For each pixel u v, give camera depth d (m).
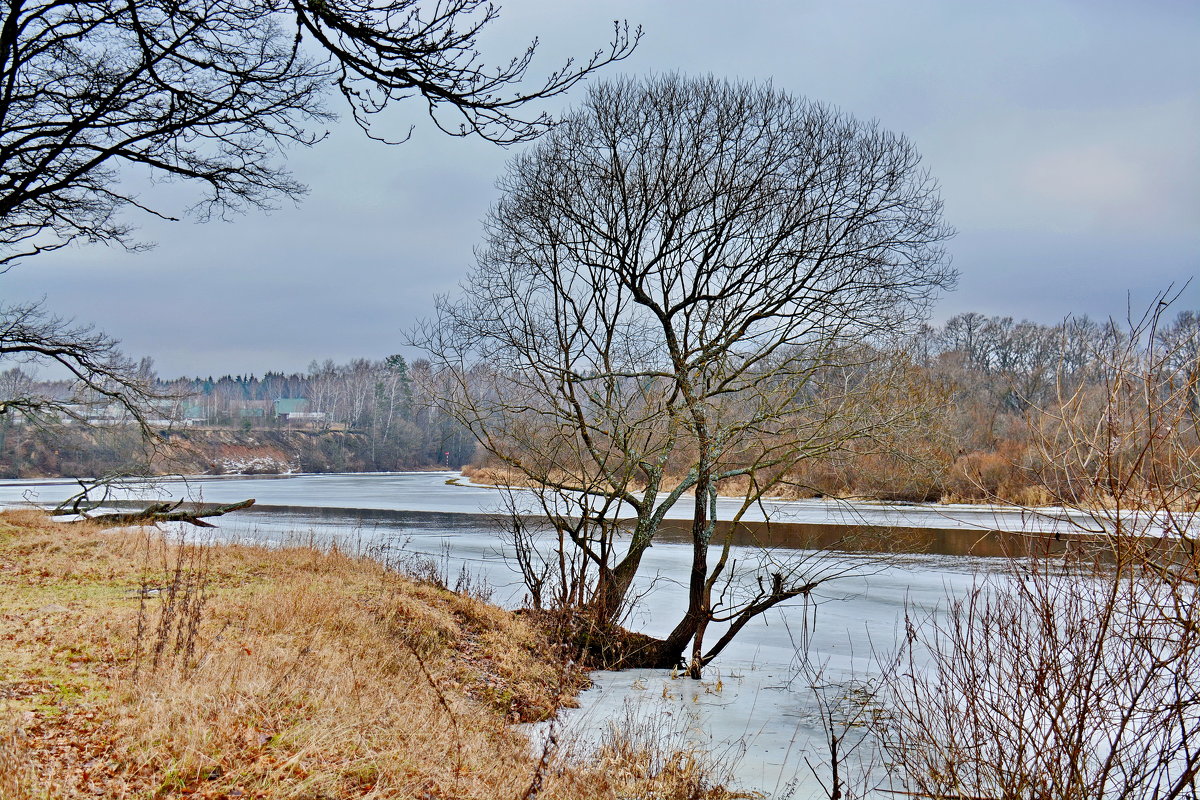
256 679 7.37
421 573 17.27
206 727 6.01
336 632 10.27
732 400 14.59
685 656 14.76
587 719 10.86
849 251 14.20
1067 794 5.43
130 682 6.73
